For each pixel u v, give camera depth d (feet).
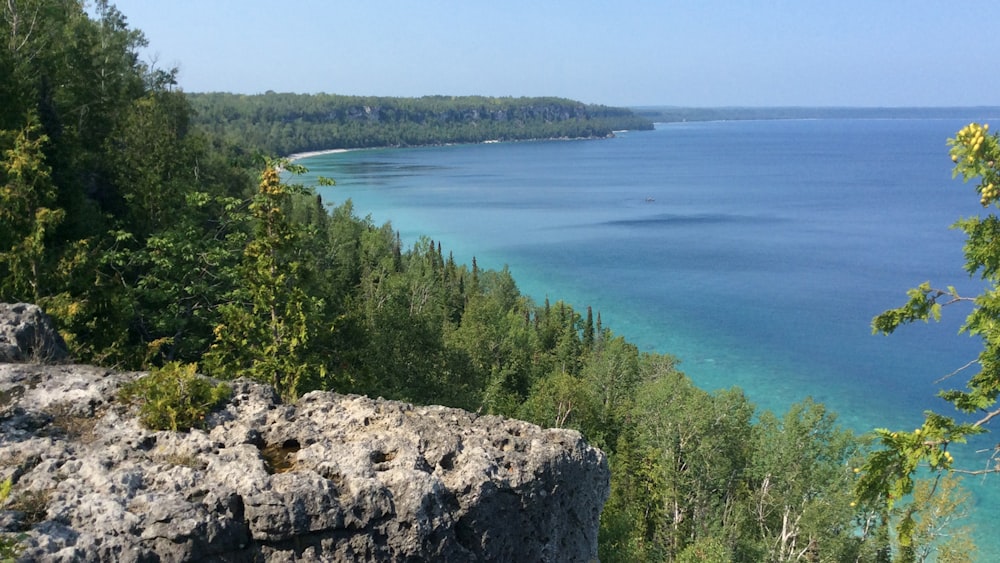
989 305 40.11
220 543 33.55
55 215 88.94
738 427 178.29
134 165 139.33
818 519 151.02
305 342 83.87
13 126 115.75
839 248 531.91
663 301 392.68
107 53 184.34
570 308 317.63
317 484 36.09
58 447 36.60
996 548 169.37
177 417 40.65
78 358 73.56
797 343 322.55
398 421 44.06
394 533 37.01
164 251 109.70
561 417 196.95
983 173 39.17
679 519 171.53
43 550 29.48
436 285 322.34
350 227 356.79
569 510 46.42
